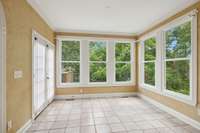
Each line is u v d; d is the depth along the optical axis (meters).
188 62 3.00
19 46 2.36
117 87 5.34
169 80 3.63
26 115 2.64
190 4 2.83
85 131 2.54
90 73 5.23
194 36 2.74
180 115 3.11
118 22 4.08
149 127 2.70
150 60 4.62
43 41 3.65
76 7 3.06
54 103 4.39
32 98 2.89
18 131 2.33
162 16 3.60
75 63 5.12
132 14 3.47
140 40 5.12
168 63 3.67
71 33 4.96
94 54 5.25
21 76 2.44
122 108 3.88
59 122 2.94
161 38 3.83
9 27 2.05
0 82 1.89
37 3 2.86
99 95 5.19
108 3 2.87
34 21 3.03
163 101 3.76
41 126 2.75
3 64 1.91
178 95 3.18
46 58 3.91
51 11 3.28
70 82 5.09
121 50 5.46
